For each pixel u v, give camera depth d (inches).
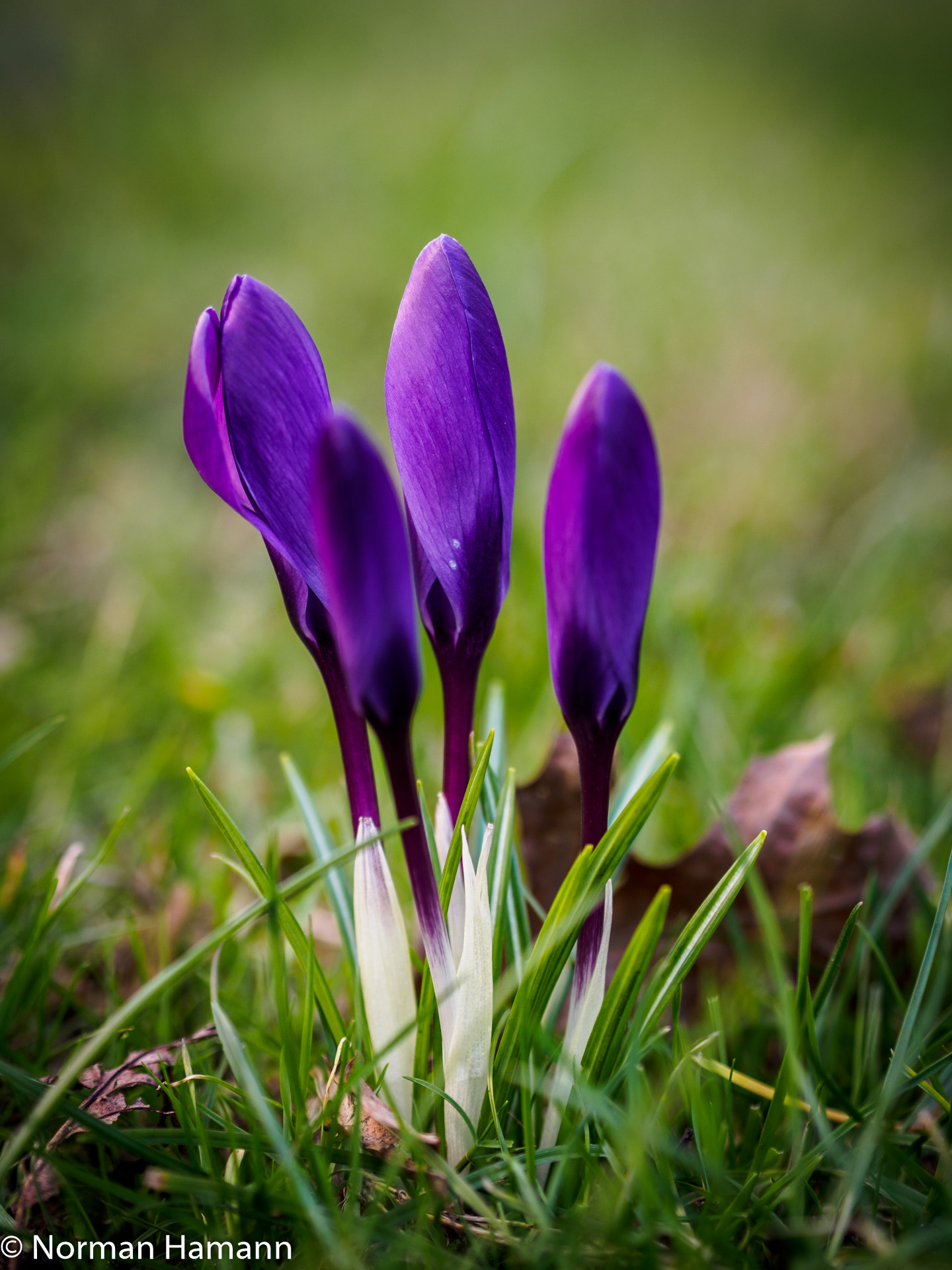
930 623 25.6
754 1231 13.1
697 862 15.6
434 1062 13.7
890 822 15.7
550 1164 13.6
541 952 13.2
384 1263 12.8
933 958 13.6
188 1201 13.4
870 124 85.1
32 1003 14.9
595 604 12.8
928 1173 13.5
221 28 102.9
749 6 121.5
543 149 69.4
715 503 32.6
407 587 12.6
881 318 47.8
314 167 69.1
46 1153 13.3
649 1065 14.7
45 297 48.5
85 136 72.1
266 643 25.5
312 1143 13.2
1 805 19.5
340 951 16.1
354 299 48.8
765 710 21.8
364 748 13.4
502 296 45.4
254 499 13.0
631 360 43.0
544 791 15.6
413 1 121.6
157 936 16.2
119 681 23.3
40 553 30.2
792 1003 13.6
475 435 13.1
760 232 61.3
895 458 35.8
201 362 12.9
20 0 79.4
